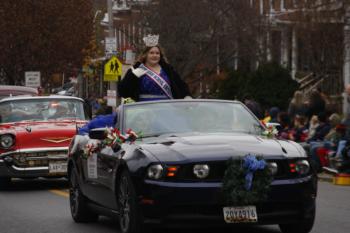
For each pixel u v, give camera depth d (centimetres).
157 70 2338
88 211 2388
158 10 7900
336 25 7456
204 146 1869
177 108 2122
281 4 9194
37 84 8056
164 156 1834
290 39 8588
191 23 7831
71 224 2389
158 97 2314
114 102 6209
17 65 9012
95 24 10356
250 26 8000
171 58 7875
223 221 1800
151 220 1819
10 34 8744
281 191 1819
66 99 3772
